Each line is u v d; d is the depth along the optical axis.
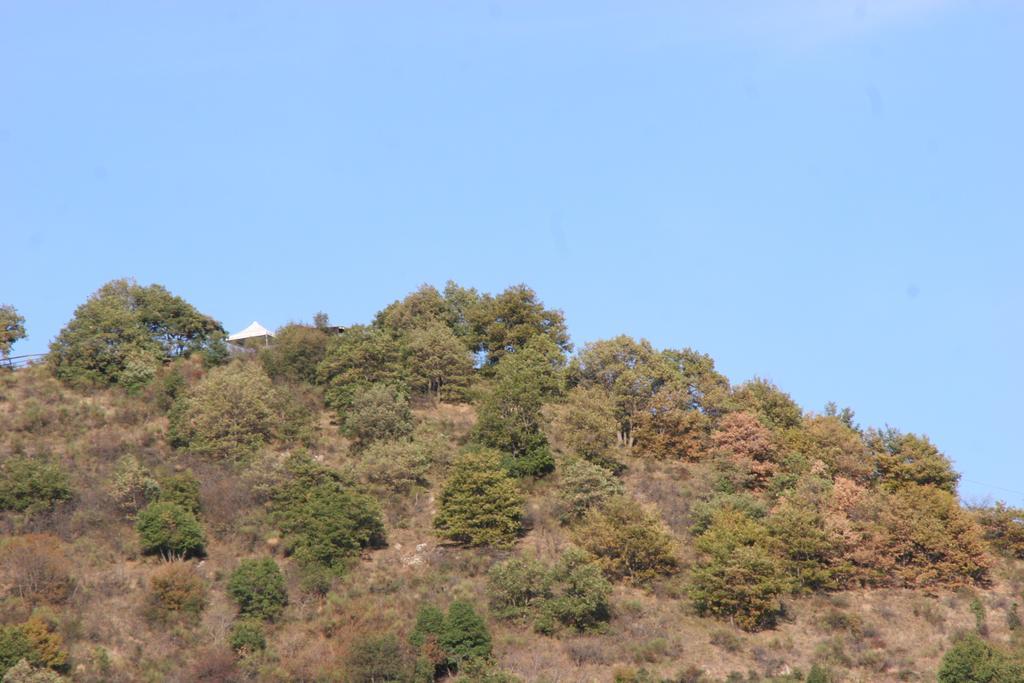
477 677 65.19
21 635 62.31
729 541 76.56
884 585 79.62
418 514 83.75
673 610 74.38
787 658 69.94
